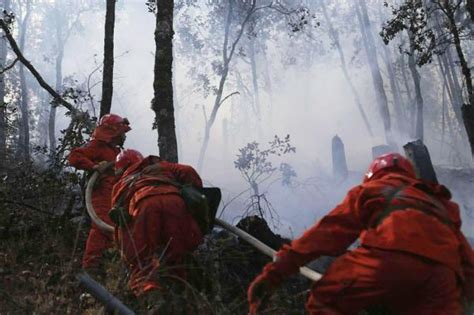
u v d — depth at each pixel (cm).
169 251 462
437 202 317
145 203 468
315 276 339
